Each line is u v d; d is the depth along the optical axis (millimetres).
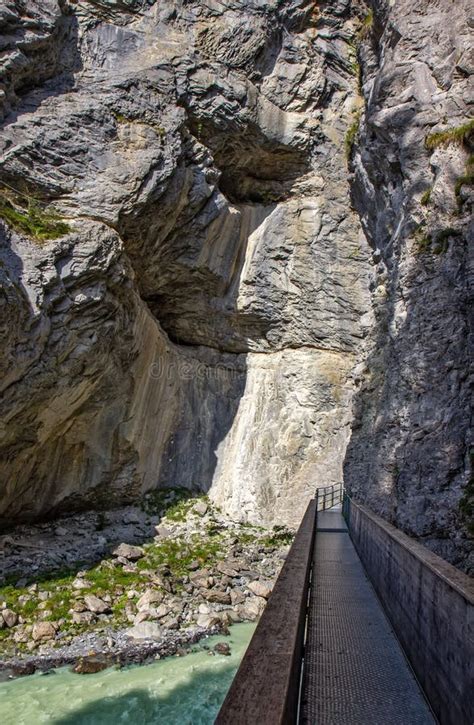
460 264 11484
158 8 18312
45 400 15125
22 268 13492
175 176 17609
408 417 11281
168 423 21281
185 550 16344
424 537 9617
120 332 17188
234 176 21422
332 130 20875
